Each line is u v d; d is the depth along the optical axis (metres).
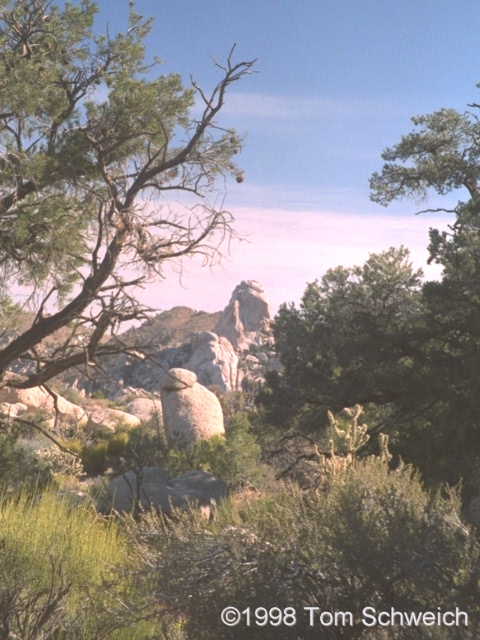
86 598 5.76
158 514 12.12
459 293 16.62
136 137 18.08
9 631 4.64
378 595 4.43
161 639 5.05
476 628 3.96
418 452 15.14
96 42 17.66
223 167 18.06
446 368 16.59
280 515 5.17
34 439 24.36
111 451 23.69
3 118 15.99
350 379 18.38
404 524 4.46
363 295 18.48
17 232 15.36
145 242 16.92
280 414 19.14
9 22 17.00
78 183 16.98
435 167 26.30
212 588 4.79
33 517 7.97
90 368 17.44
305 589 4.60
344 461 6.25
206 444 21.30
